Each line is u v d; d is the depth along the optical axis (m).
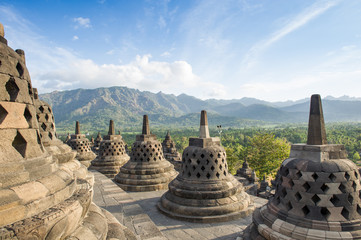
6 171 3.62
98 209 5.84
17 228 3.16
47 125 9.77
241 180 24.17
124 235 5.83
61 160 9.49
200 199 11.84
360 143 91.88
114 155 22.83
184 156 13.20
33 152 4.22
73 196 4.55
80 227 4.52
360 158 84.25
